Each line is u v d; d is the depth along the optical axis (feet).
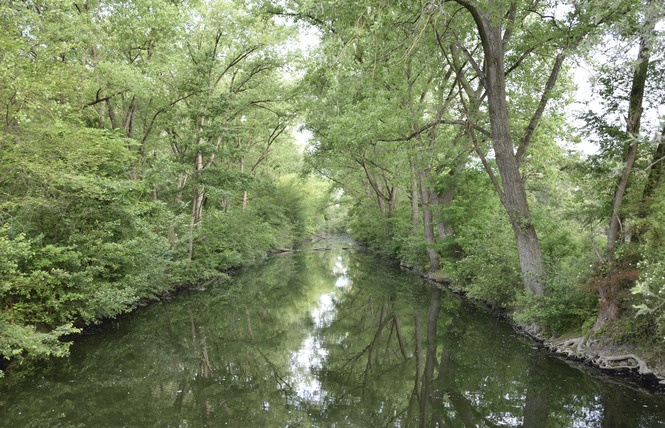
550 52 37.14
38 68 28.86
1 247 22.52
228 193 57.88
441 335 37.63
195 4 59.41
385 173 84.07
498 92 33.65
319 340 37.96
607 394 23.32
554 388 24.68
